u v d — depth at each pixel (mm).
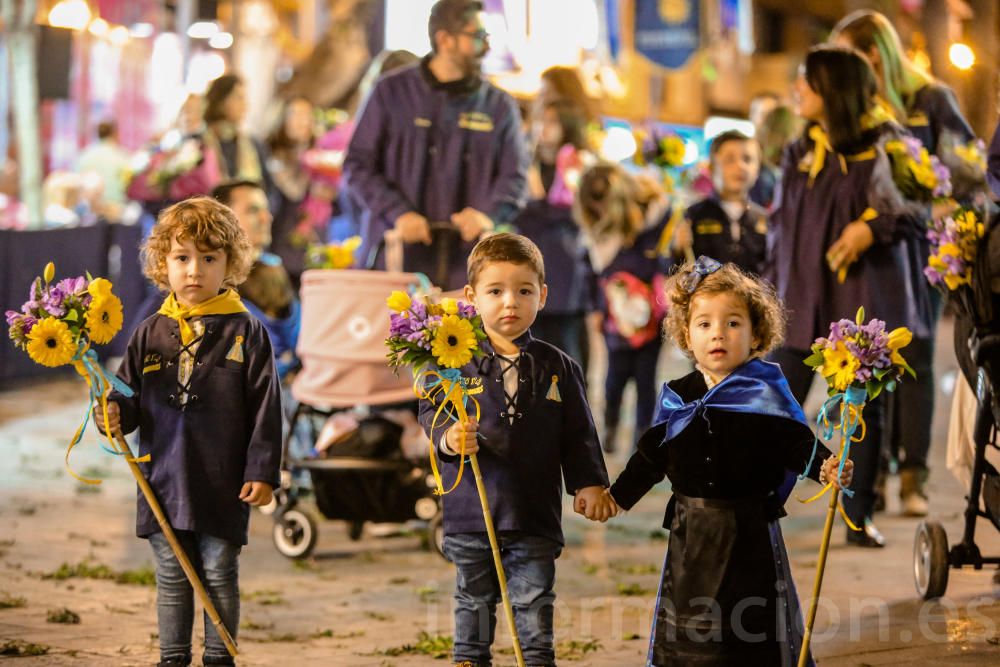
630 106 31750
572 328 13844
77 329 6078
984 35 15625
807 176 9594
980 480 7758
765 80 36219
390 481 9648
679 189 14266
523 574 6266
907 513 10570
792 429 5824
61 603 8219
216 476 6410
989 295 7406
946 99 10258
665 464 6000
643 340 13477
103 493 12016
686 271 6016
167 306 6609
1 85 26328
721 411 5824
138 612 8016
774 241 9797
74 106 28062
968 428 8367
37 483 12422
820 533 10125
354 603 8289
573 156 13648
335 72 28859
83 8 23328
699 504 5852
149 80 30000
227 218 6617
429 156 10820
